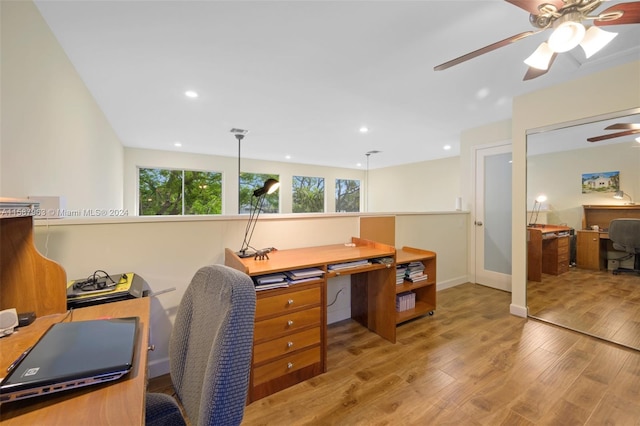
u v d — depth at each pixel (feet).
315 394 5.42
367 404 5.13
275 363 5.48
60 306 3.47
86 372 2.14
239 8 4.95
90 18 5.14
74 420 1.86
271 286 5.41
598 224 8.13
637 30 5.63
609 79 7.18
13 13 4.26
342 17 5.22
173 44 6.02
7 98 4.16
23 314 3.21
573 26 4.00
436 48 6.27
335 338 7.66
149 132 13.15
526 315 8.98
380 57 6.63
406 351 6.96
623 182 7.63
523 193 8.95
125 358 2.37
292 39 5.89
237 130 12.89
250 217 7.06
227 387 1.95
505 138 11.62
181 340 2.93
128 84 7.91
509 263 11.72
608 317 7.95
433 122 11.86
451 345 7.23
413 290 9.73
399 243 10.55
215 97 8.93
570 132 8.16
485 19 5.30
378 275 7.84
